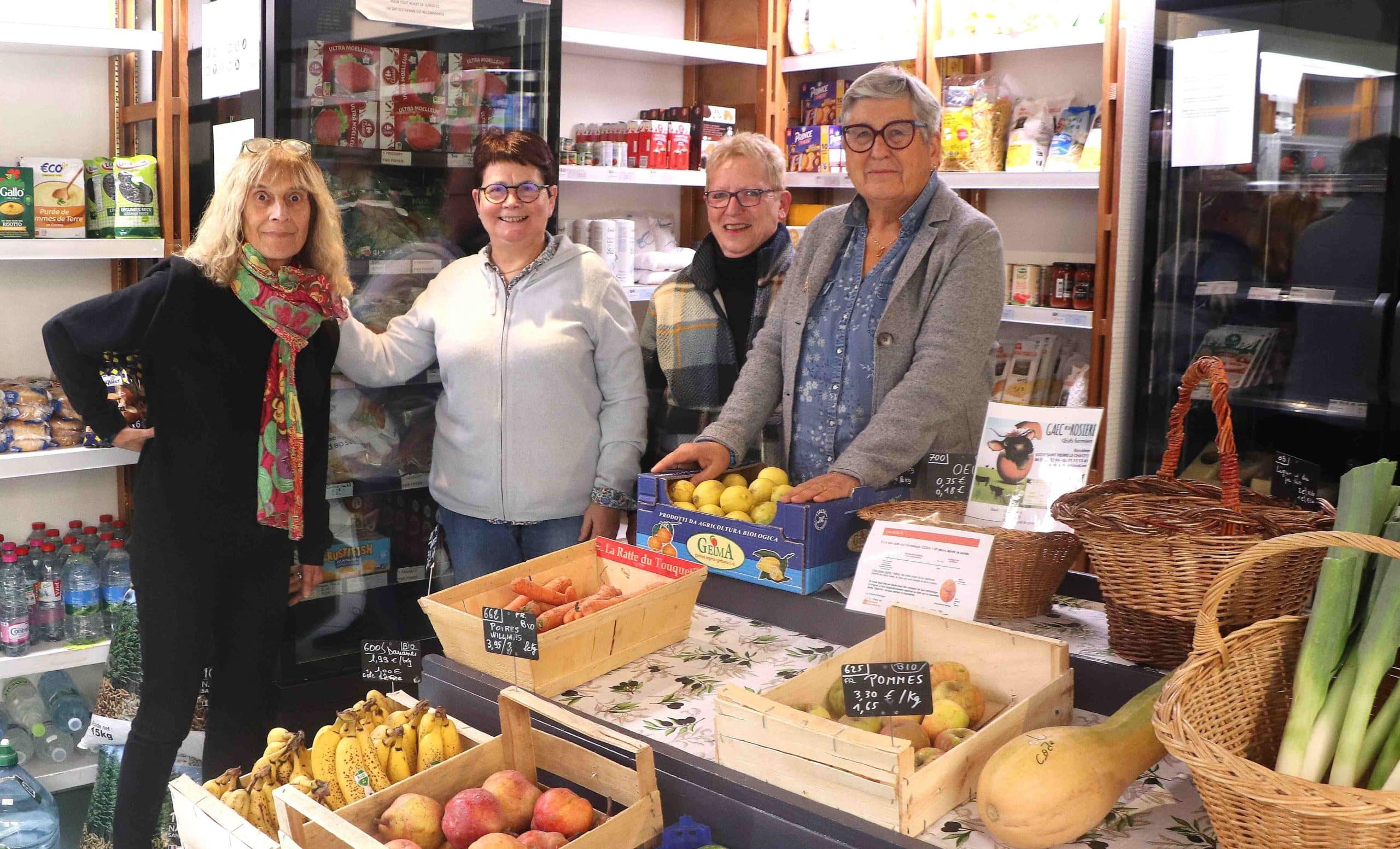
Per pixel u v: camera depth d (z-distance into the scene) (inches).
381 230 123.4
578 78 174.4
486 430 111.3
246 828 56.4
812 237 97.5
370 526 129.1
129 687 117.3
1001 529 70.2
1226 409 62.3
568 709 61.9
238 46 114.0
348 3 115.3
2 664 120.5
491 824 55.4
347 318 108.6
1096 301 139.4
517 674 66.4
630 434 113.9
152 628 100.3
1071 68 160.1
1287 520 62.1
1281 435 124.4
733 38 179.2
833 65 168.7
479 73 128.0
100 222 127.6
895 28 161.2
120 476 139.6
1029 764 48.7
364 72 118.3
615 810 58.9
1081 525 61.9
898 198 91.0
